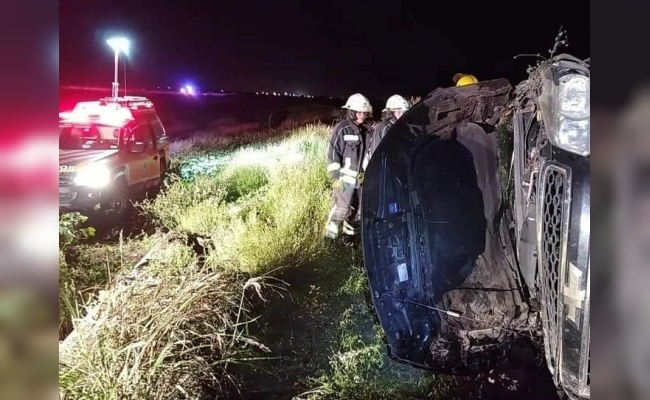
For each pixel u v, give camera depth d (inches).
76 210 329.1
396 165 166.4
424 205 170.4
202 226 288.7
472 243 173.8
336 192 266.5
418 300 166.6
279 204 303.9
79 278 205.3
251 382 159.5
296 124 739.4
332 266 241.8
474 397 154.3
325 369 168.2
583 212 112.7
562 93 117.7
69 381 122.2
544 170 128.0
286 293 212.7
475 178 174.7
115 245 265.9
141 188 390.3
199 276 164.4
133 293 146.8
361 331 190.4
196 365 142.0
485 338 165.0
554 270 124.2
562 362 118.1
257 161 472.4
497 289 169.6
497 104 167.0
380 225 163.3
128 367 129.2
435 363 163.5
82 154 353.1
